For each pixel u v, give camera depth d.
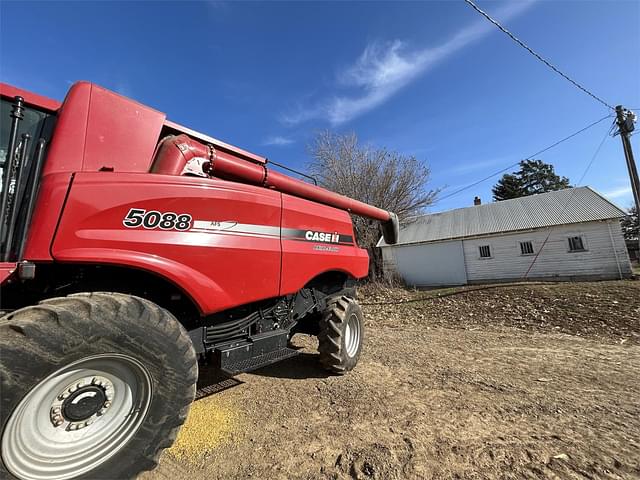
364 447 2.36
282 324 3.41
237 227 2.64
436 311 10.73
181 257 2.21
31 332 1.43
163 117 2.60
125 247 1.97
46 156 2.01
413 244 21.41
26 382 1.40
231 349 2.70
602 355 5.20
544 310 9.37
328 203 4.15
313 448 2.35
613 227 15.52
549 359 4.93
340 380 3.77
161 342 1.85
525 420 2.82
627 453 2.29
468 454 2.27
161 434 1.82
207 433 2.55
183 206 2.29
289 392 3.39
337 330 3.81
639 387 3.67
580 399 3.31
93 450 1.68
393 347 5.68
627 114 11.58
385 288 16.67
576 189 19.38
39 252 1.71
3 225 1.77
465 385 3.70
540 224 17.30
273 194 3.10
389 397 3.30
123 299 1.81
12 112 1.92
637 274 15.25
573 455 2.27
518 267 17.84
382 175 20.28
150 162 2.39
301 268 3.29
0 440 1.36
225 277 2.46
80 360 1.58
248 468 2.12
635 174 11.60
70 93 2.13
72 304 1.64
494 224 19.45
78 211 1.85
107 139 2.19
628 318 7.68
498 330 7.73
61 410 1.61
